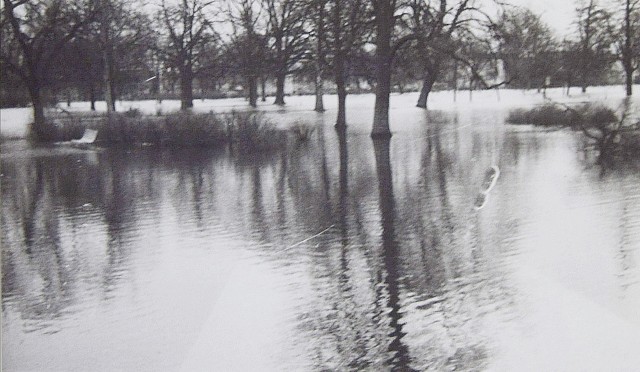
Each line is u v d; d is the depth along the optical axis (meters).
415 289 8.41
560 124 24.58
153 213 13.71
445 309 7.66
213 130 26.25
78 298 8.62
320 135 28.67
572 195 13.34
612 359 6.19
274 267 9.60
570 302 7.43
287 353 6.70
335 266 9.52
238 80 48.97
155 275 9.45
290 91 63.09
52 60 32.69
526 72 26.30
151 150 25.33
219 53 38.16
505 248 9.90
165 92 48.62
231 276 9.21
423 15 25.84
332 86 60.94
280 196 15.16
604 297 7.52
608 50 24.83
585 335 6.64
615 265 8.76
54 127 28.61
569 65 26.02
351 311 7.70
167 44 37.12
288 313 7.77
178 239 11.41
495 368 6.21
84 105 45.19
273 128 26.86
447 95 48.97
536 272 8.71
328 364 6.38
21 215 14.04
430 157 20.27
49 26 30.50
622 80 28.34
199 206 14.26
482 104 36.97
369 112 41.25
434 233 11.09
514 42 25.28
